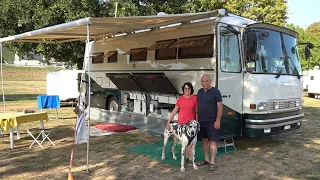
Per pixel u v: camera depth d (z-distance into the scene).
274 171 5.33
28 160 5.75
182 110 5.41
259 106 6.18
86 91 10.92
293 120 6.93
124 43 8.99
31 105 14.12
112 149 6.57
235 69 6.27
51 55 14.37
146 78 7.73
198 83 6.58
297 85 7.17
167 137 5.67
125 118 9.12
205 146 5.53
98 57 10.24
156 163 5.64
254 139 7.73
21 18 12.76
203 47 6.44
